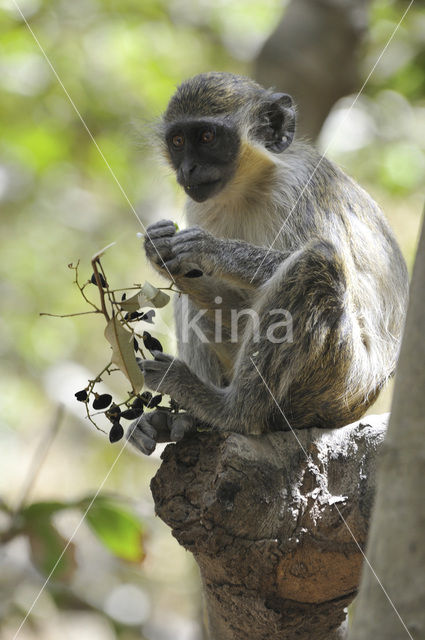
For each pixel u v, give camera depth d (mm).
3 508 9570
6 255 24328
